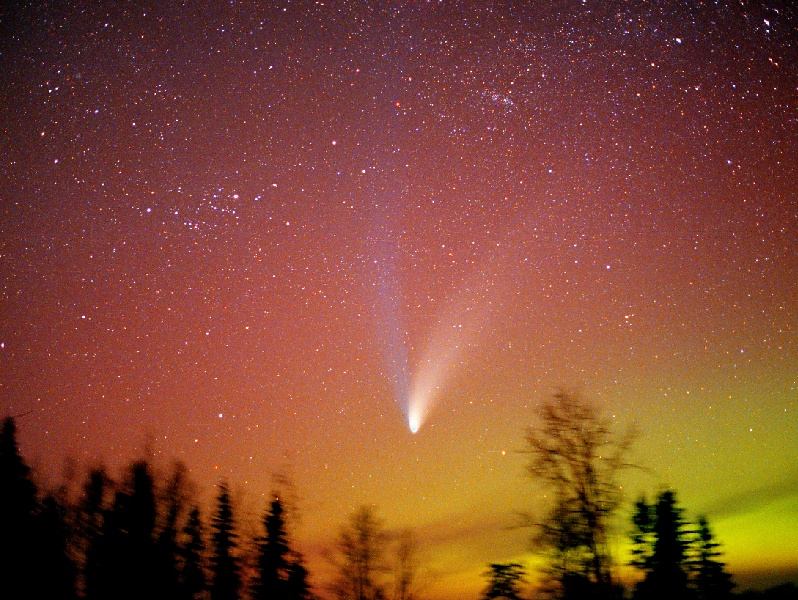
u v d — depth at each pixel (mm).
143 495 12516
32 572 11719
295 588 12414
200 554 12523
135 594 11727
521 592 10945
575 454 10984
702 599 10625
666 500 11188
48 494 12625
